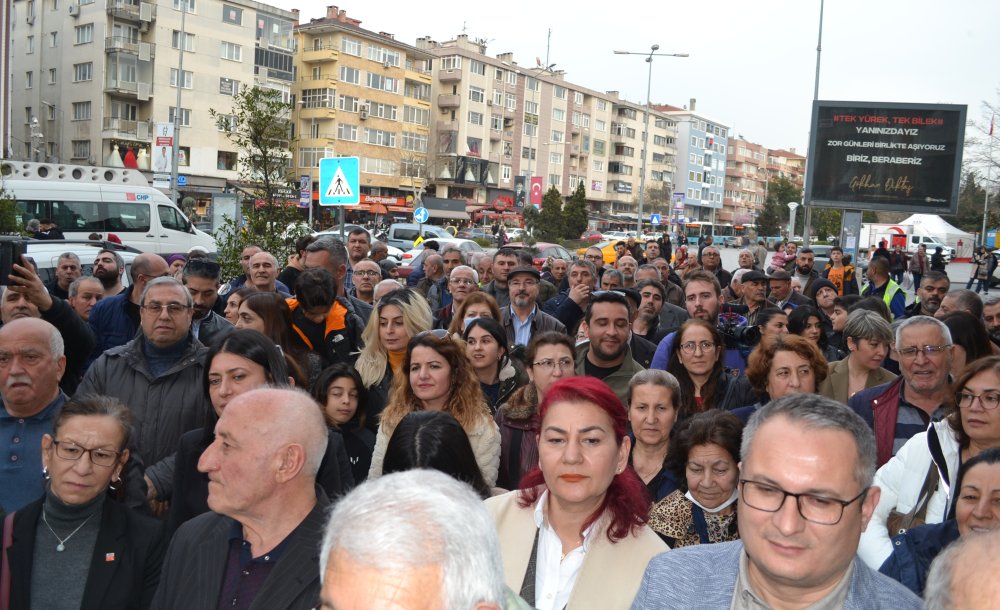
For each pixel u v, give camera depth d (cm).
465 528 148
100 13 4881
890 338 522
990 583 150
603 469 251
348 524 147
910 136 1852
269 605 233
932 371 425
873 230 4678
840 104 1891
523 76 7994
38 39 5250
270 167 1102
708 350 516
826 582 196
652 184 9775
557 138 8600
